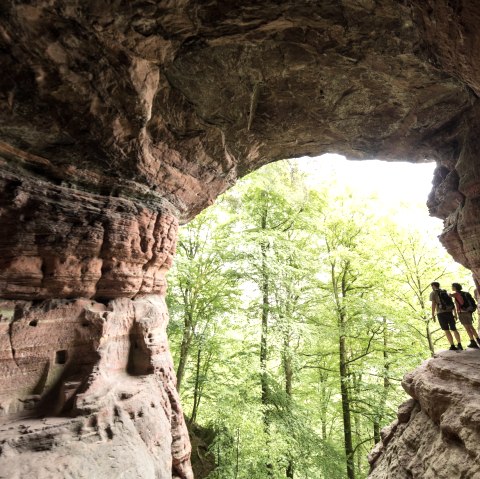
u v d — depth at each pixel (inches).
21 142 243.4
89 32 190.9
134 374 301.6
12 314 244.7
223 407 502.9
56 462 198.1
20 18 173.9
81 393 239.8
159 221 337.7
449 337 389.7
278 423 526.3
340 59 291.6
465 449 243.9
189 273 571.8
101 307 291.9
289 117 370.6
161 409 293.7
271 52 281.7
